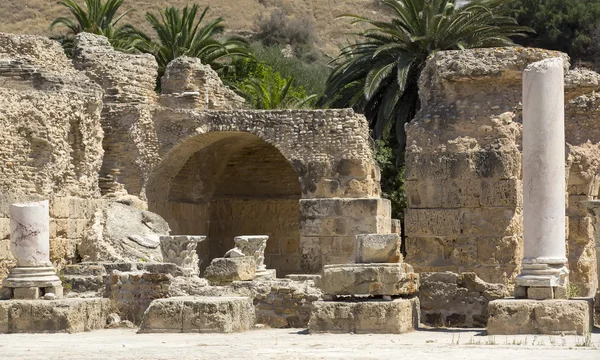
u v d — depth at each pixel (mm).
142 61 53031
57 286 33406
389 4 64375
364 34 66000
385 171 64812
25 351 25484
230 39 77562
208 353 24438
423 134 37281
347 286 29453
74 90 46969
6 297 32938
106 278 35781
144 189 51844
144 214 48094
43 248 33438
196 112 52500
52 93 45594
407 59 60812
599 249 30156
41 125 44625
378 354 23812
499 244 36344
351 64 64125
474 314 31609
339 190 51312
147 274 34469
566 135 41812
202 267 58344
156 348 25812
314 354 23969
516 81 37031
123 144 51344
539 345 25438
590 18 98250
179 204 55906
